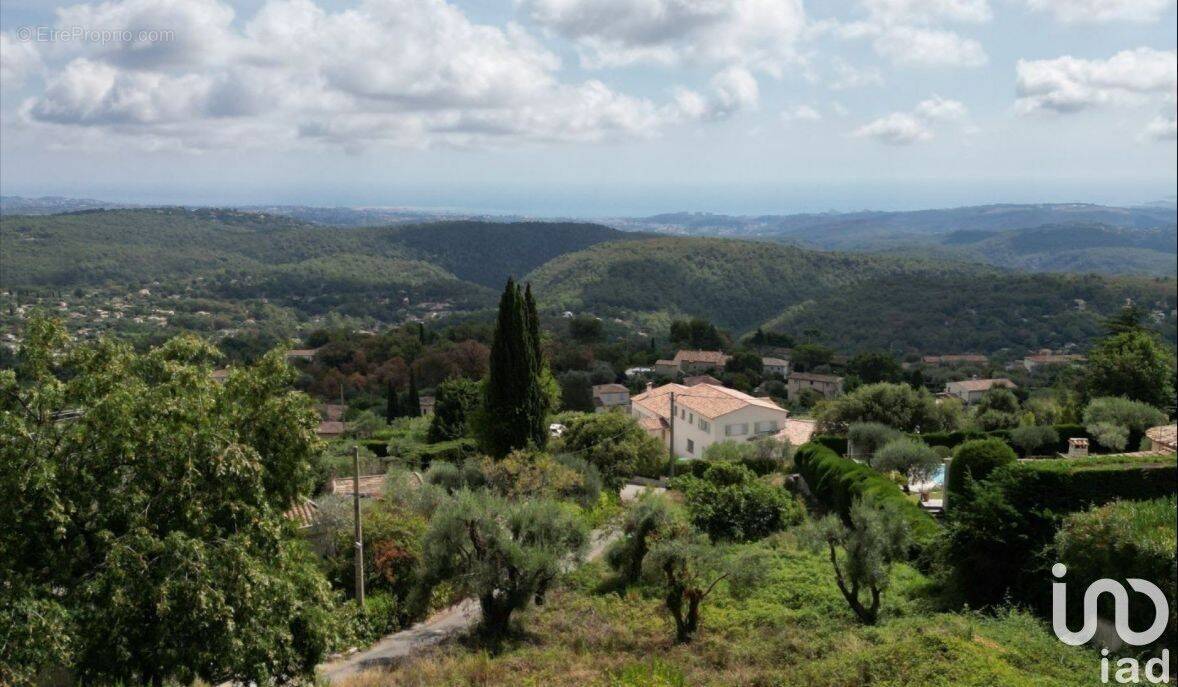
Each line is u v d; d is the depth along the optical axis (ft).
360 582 65.00
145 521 37.35
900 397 128.16
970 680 37.58
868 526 55.42
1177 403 140.56
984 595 54.80
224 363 49.80
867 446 110.11
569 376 253.03
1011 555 53.57
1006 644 42.96
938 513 80.28
